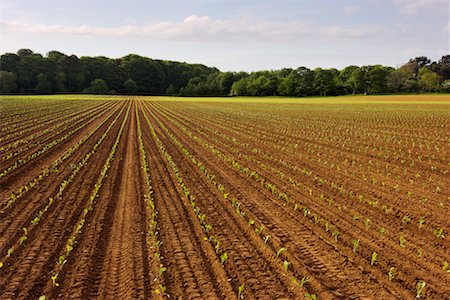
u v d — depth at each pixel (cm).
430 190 1301
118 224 982
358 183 1395
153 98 10538
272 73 16238
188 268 747
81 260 781
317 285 686
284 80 12412
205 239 879
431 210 1090
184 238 890
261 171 1584
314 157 1894
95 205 1124
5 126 3041
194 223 988
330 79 12094
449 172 1559
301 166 1681
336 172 1571
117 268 757
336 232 891
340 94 12519
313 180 1438
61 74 12388
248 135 2712
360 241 878
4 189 1295
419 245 859
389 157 1881
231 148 2134
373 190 1299
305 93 12156
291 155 1944
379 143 2319
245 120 3872
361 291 667
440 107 5866
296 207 1098
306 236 908
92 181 1401
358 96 10938
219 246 847
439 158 1841
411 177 1489
